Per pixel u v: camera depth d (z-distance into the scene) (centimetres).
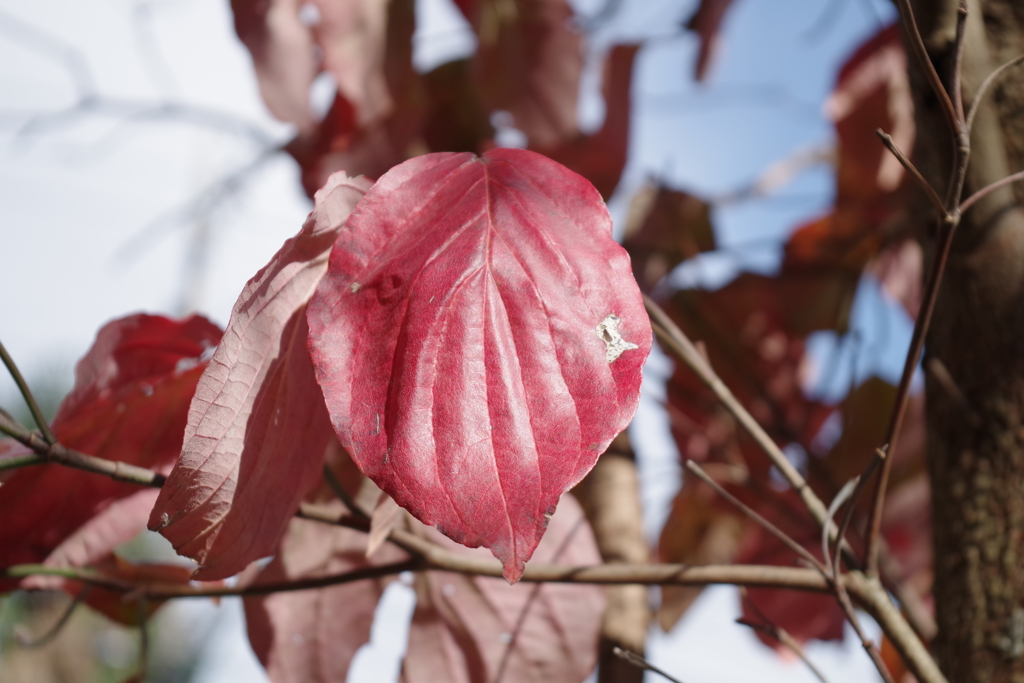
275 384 43
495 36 88
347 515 48
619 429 39
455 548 54
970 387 52
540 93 89
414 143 87
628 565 48
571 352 40
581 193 41
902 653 47
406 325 40
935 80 44
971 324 52
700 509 83
